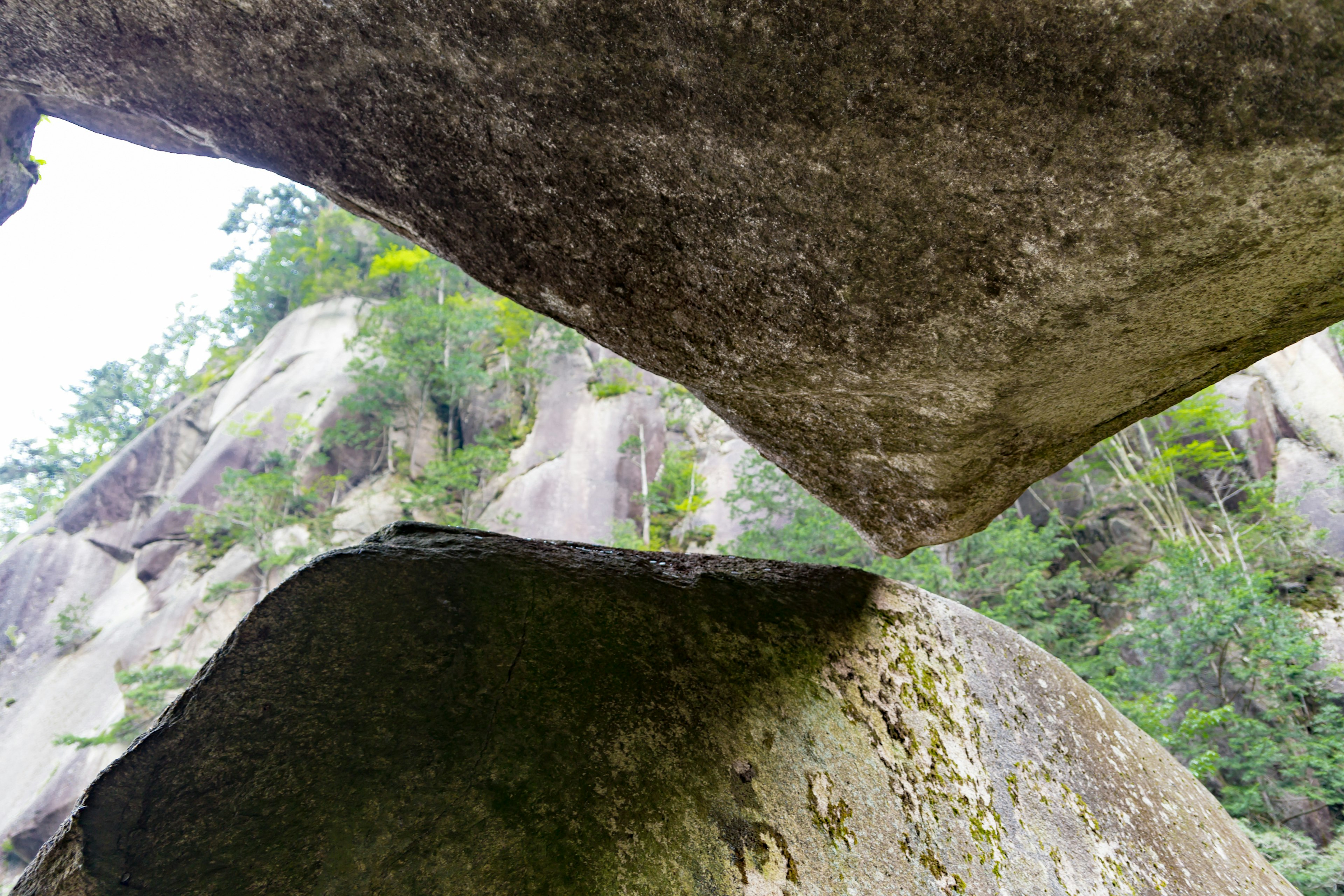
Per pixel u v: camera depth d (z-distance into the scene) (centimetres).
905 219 93
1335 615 914
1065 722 183
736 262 105
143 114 109
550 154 99
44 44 99
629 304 119
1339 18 65
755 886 108
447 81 94
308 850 92
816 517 1190
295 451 1802
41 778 1314
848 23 75
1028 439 142
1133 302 99
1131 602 1023
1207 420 1079
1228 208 82
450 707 112
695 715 127
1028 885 138
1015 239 91
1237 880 177
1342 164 75
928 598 187
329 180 113
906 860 126
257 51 95
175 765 98
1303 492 1088
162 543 1692
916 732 150
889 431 140
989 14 71
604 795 108
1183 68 71
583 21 82
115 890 85
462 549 145
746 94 84
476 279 125
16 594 1625
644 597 147
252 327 2559
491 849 96
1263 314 104
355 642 118
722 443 1820
